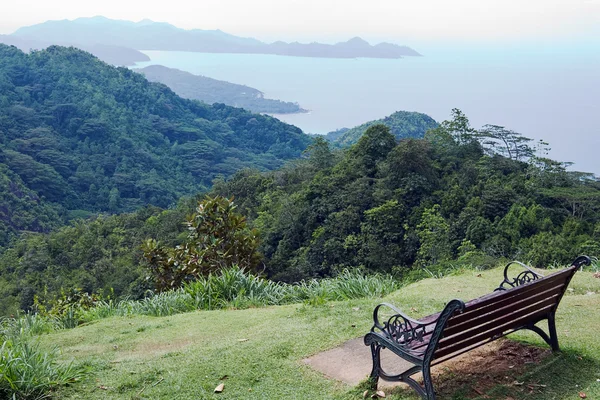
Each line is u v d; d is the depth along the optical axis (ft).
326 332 14.87
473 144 165.27
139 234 173.78
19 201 283.59
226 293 22.12
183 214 177.78
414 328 10.23
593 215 126.11
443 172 149.07
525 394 10.50
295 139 547.08
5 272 160.35
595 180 150.00
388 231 119.75
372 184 142.72
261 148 534.78
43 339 17.44
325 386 11.43
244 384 11.71
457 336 10.05
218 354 13.60
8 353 12.37
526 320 11.60
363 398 10.76
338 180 143.23
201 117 553.64
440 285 20.48
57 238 175.63
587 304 16.33
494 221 117.50
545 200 131.23
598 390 10.46
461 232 114.83
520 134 177.37
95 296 31.30
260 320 17.52
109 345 16.28
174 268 30.35
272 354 13.26
